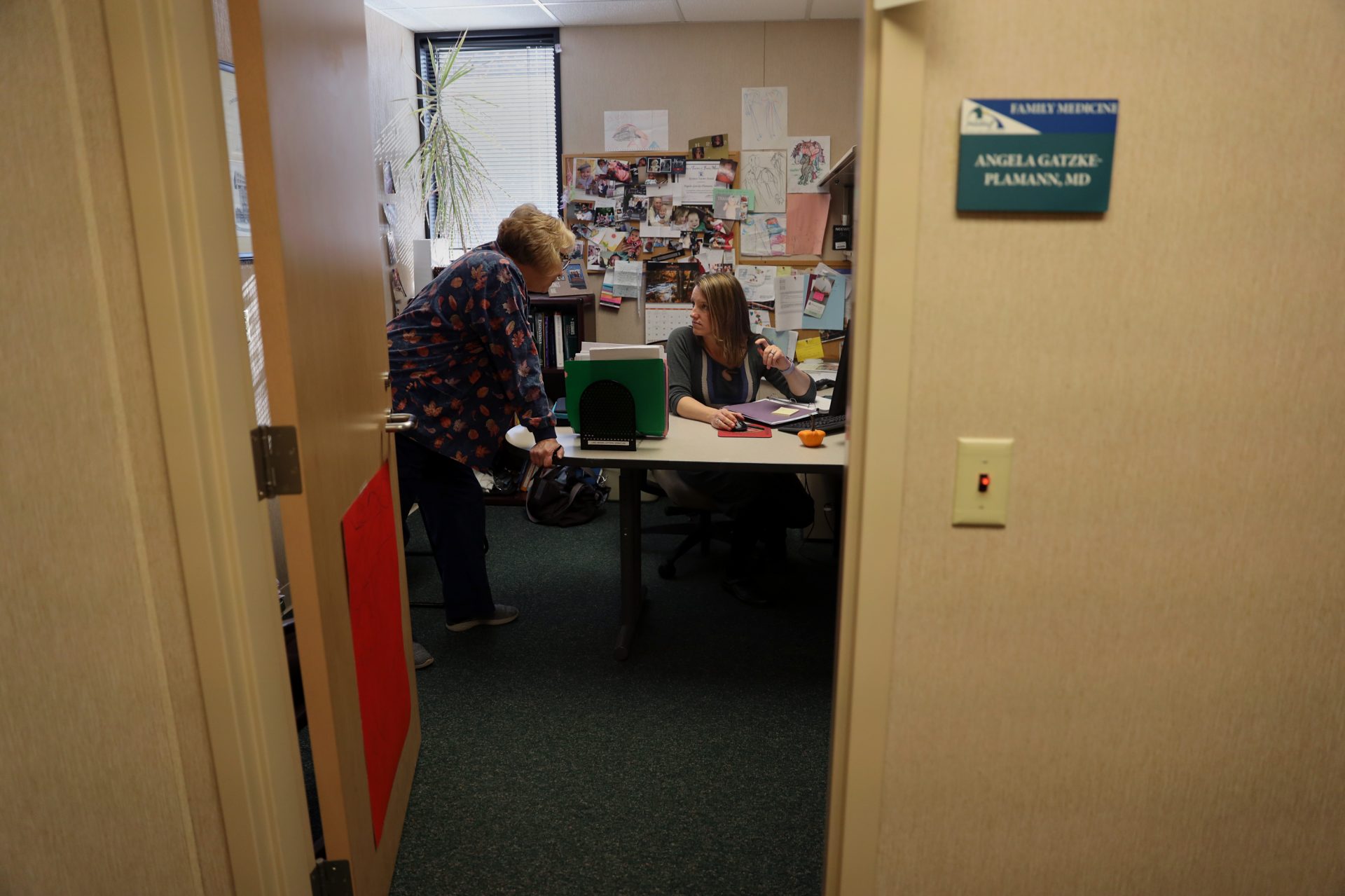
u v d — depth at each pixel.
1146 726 1.07
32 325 1.02
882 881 1.14
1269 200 0.92
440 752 2.10
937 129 0.91
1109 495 0.99
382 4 3.76
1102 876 1.13
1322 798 1.08
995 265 0.94
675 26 4.09
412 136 4.27
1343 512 0.99
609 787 1.96
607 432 2.44
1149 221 0.92
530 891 1.65
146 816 1.18
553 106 4.33
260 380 2.54
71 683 1.13
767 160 4.16
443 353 2.38
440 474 2.57
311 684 1.28
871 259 0.95
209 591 1.10
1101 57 0.89
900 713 1.07
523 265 2.46
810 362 4.30
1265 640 1.03
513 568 3.32
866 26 0.91
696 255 4.29
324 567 1.29
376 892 1.53
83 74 0.97
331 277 1.39
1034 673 1.05
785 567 3.25
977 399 0.97
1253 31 0.88
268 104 1.11
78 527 1.08
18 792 1.16
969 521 1.00
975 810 1.10
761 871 1.70
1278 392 0.96
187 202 1.02
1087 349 0.96
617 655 2.57
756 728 2.21
